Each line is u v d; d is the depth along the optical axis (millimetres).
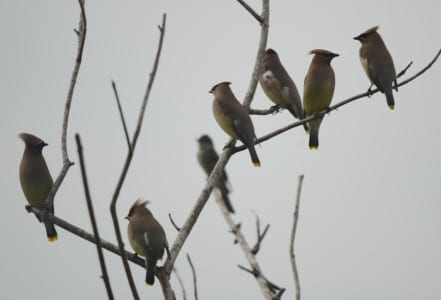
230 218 8133
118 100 5547
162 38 6090
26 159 12703
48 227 12445
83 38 9273
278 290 7117
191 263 6840
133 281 5156
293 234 6977
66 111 9664
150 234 10789
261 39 11953
